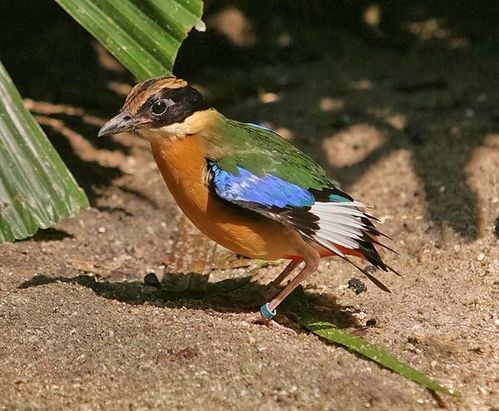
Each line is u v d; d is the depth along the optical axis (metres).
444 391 9.27
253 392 9.12
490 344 10.40
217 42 17.72
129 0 11.63
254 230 10.25
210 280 12.30
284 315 10.95
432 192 13.81
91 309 10.51
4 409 8.97
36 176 11.70
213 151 10.29
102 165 15.12
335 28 18.19
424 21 17.97
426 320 10.91
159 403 8.98
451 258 12.52
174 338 9.87
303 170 10.42
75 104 16.52
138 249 13.38
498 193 13.47
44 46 17.03
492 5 17.81
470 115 15.44
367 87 16.72
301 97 16.69
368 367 9.66
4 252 12.70
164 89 10.24
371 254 10.16
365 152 14.98
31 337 10.00
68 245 13.27
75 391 9.21
